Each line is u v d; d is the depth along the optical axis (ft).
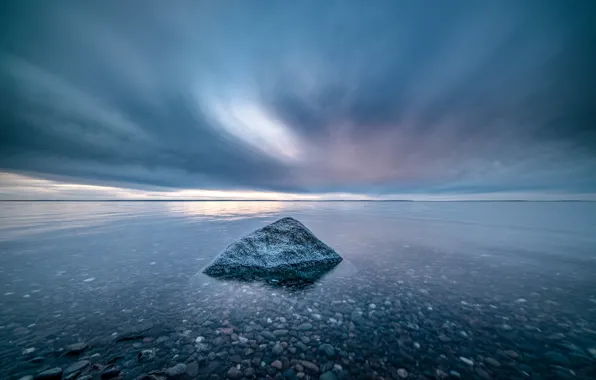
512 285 20.59
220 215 83.46
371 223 65.10
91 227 52.26
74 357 10.79
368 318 14.93
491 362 10.80
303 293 19.01
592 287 20.02
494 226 59.52
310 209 124.47
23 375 9.57
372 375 10.07
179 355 11.12
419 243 38.22
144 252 31.35
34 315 14.75
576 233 48.29
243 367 10.41
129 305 16.51
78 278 21.63
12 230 46.19
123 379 9.48
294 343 12.23
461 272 24.12
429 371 10.27
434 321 14.55
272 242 27.27
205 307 16.38
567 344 12.09
